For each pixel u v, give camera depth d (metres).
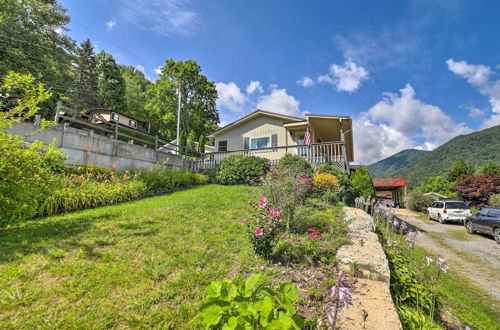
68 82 22.81
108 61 35.19
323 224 4.84
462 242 8.85
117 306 2.11
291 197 5.88
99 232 3.86
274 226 3.30
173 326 1.92
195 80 33.06
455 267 5.95
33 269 2.60
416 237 3.89
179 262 3.02
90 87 29.36
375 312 2.09
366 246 3.72
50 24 19.56
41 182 4.55
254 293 1.57
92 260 2.90
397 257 3.80
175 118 32.34
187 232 4.17
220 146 17.52
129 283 2.47
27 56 17.53
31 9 18.70
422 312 2.65
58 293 2.22
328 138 19.62
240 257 3.32
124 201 6.70
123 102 35.34
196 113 34.84
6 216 4.17
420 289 2.86
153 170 9.62
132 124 29.80
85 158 7.62
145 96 38.50
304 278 2.87
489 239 9.44
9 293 2.17
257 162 11.66
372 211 7.63
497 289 4.63
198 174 12.00
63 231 3.85
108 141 8.48
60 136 6.95
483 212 10.38
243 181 11.39
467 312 3.43
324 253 3.53
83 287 2.35
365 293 2.49
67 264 2.76
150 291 2.36
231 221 4.99
